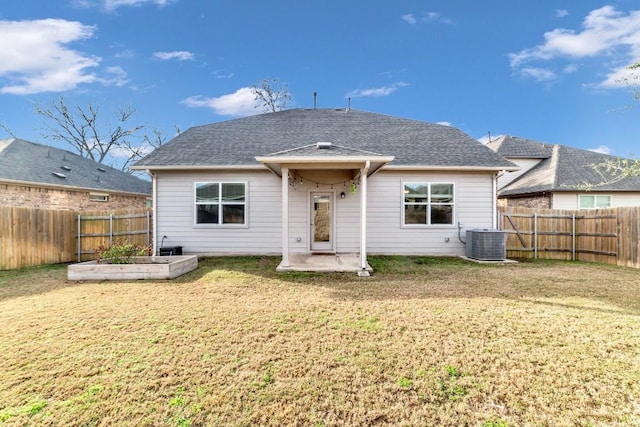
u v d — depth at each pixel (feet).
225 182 35.09
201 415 8.27
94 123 91.35
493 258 31.81
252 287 21.29
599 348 11.78
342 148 27.66
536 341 12.37
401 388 9.38
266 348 11.89
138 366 10.61
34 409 8.49
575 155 56.03
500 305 16.92
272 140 38.73
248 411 8.43
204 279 23.73
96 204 55.47
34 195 44.52
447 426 7.92
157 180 34.96
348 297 18.67
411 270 26.99
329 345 12.11
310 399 8.90
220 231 35.09
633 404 8.66
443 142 38.68
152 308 16.70
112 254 26.08
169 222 35.04
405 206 35.35
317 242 35.73
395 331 13.41
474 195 35.32
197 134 40.16
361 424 8.00
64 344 12.25
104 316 15.42
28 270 27.94
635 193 48.67
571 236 34.53
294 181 35.35
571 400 8.84
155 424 7.97
